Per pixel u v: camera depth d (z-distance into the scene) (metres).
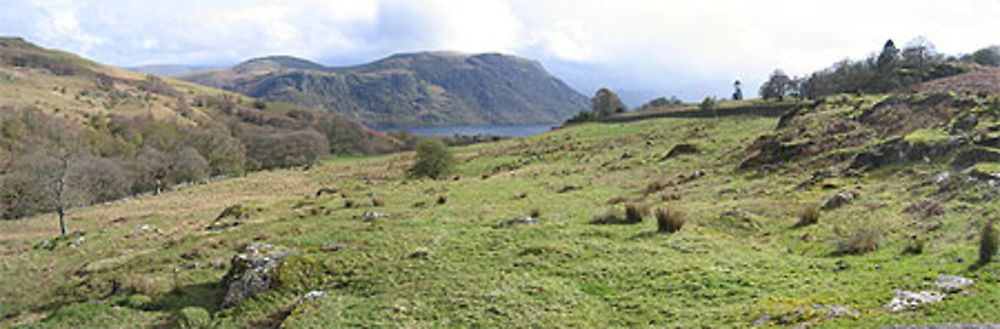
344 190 49.41
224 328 14.31
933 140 22.30
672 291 12.37
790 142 33.41
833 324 8.53
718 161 38.12
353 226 24.41
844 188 21.73
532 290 13.37
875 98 43.09
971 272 10.05
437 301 13.36
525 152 69.56
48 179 48.56
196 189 76.00
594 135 80.81
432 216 26.97
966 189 16.11
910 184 19.48
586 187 35.22
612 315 11.46
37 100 155.12
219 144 108.69
